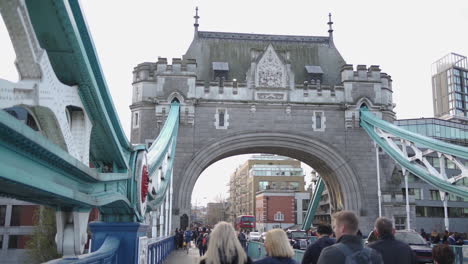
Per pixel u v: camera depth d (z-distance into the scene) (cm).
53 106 613
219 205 14238
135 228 1097
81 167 677
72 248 828
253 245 2375
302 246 2589
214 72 3425
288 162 10556
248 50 3641
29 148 518
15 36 539
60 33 613
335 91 3297
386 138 2994
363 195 3188
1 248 3400
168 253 2739
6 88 505
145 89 3234
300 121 3253
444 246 549
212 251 485
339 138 3253
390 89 3438
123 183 1063
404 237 1764
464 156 2295
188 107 3169
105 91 768
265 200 8169
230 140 3183
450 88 12512
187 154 3136
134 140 3197
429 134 6281
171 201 2869
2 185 524
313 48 3744
